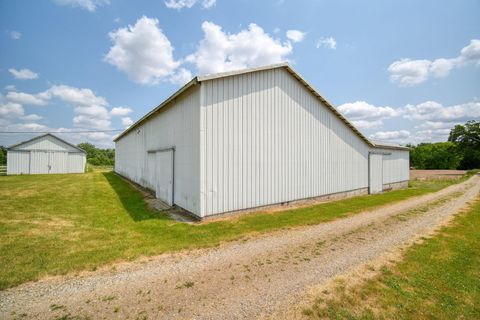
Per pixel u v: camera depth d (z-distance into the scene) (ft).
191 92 28.58
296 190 36.35
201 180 26.13
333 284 13.12
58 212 28.66
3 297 11.65
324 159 41.65
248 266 15.30
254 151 30.83
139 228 23.20
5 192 42.06
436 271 14.79
